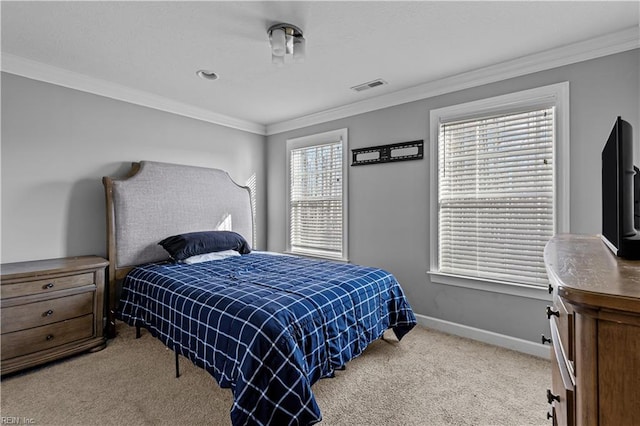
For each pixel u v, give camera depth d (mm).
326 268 2594
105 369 2154
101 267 2490
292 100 3350
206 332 1721
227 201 3701
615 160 975
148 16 1868
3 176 2387
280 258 3113
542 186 2379
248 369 1400
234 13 1842
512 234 2520
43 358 2150
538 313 2385
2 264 2363
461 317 2762
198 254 2977
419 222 3014
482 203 2660
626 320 557
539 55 2316
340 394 1884
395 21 1922
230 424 1617
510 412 1725
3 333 2012
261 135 4379
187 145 3562
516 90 2465
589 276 710
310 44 2199
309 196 4016
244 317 1581
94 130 2850
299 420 1396
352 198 3525
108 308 2693
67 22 1926
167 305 2100
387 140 3227
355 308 2047
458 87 2752
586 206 2189
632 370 558
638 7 1762
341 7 1786
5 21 1911
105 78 2789
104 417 1657
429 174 2941
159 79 2809
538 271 2398
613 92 2084
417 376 2086
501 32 2039
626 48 2033
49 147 2598
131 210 2871
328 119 3725
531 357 2354
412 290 3064
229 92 3123
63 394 1860
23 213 2477
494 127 2596
